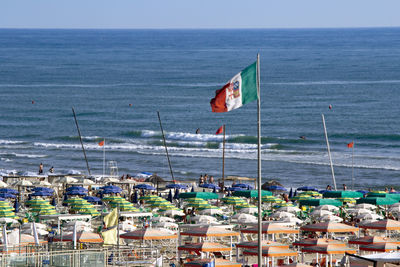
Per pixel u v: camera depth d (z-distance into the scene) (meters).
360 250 37.03
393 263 31.27
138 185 65.19
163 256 38.88
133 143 118.38
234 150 110.00
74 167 95.94
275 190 66.31
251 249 35.16
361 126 126.62
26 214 52.88
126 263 33.53
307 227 41.19
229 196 61.12
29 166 96.19
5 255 30.11
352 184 80.38
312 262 37.06
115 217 36.62
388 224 42.41
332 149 108.56
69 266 28.70
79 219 48.06
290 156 103.62
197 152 109.50
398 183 83.19
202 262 31.22
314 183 84.38
